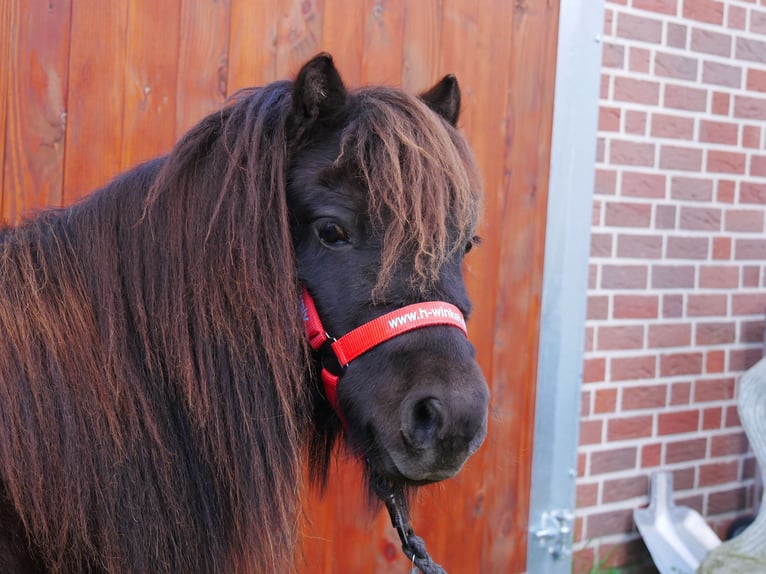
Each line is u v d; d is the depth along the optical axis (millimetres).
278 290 1280
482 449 2625
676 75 2949
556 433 2783
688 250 3059
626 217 2891
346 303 1267
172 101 2105
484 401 1217
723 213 3137
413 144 1261
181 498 1274
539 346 2727
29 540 1210
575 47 2695
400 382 1218
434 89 1568
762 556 2465
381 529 2484
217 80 2156
